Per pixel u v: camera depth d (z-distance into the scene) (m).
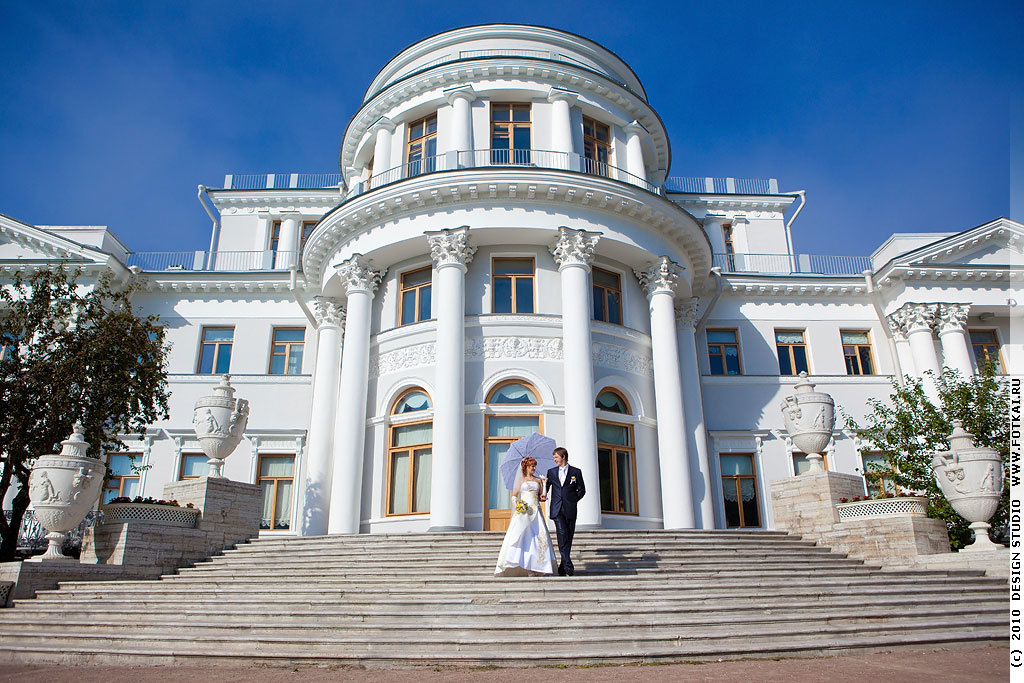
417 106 24.16
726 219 32.38
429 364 20.30
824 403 16.20
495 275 21.16
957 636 8.50
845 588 10.42
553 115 23.59
